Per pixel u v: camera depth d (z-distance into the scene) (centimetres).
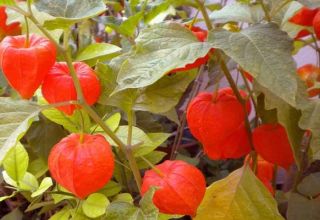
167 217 50
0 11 57
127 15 59
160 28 40
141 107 46
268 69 36
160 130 71
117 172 59
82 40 70
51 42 40
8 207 77
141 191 43
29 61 38
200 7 47
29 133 61
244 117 50
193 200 41
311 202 56
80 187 39
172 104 47
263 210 49
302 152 58
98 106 60
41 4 41
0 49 40
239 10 57
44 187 52
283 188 76
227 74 48
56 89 42
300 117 46
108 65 46
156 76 36
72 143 40
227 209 49
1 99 40
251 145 51
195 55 37
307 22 59
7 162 52
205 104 48
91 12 40
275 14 54
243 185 50
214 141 49
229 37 38
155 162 57
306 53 102
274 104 45
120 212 41
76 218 51
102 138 41
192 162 73
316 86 55
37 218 71
